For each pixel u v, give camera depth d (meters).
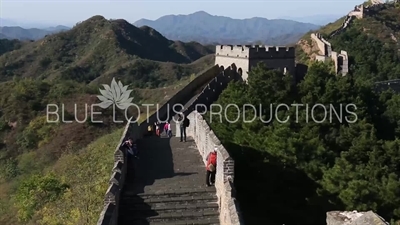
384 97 48.84
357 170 27.92
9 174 43.38
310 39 90.12
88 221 20.58
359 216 11.42
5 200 34.62
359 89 43.75
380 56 85.69
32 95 61.34
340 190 23.94
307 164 25.66
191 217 15.05
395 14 106.94
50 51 125.19
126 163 18.12
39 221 24.38
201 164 19.53
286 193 24.11
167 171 18.55
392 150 32.75
